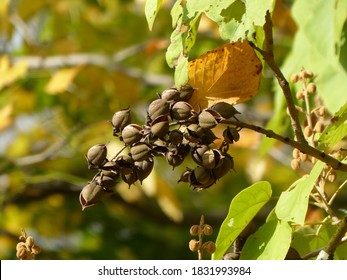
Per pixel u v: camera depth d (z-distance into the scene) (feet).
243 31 9.88
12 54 24.31
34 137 24.16
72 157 22.40
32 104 23.11
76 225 23.02
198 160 9.13
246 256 10.26
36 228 23.06
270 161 21.31
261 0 9.78
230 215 10.33
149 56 23.62
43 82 22.81
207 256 21.91
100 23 24.26
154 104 9.18
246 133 19.98
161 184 19.99
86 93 22.48
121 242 22.93
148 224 23.12
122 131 9.21
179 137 9.07
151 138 9.12
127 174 9.16
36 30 25.39
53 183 22.36
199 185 9.30
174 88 9.85
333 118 10.29
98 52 23.94
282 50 18.76
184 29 10.08
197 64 9.95
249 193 10.30
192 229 9.91
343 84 12.91
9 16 23.47
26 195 22.26
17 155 24.09
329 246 9.89
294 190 10.09
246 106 21.18
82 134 21.95
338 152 10.69
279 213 10.02
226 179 24.03
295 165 10.82
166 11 23.40
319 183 10.61
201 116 9.09
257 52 10.46
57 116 23.38
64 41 23.98
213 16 9.98
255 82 9.95
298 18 13.61
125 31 24.22
